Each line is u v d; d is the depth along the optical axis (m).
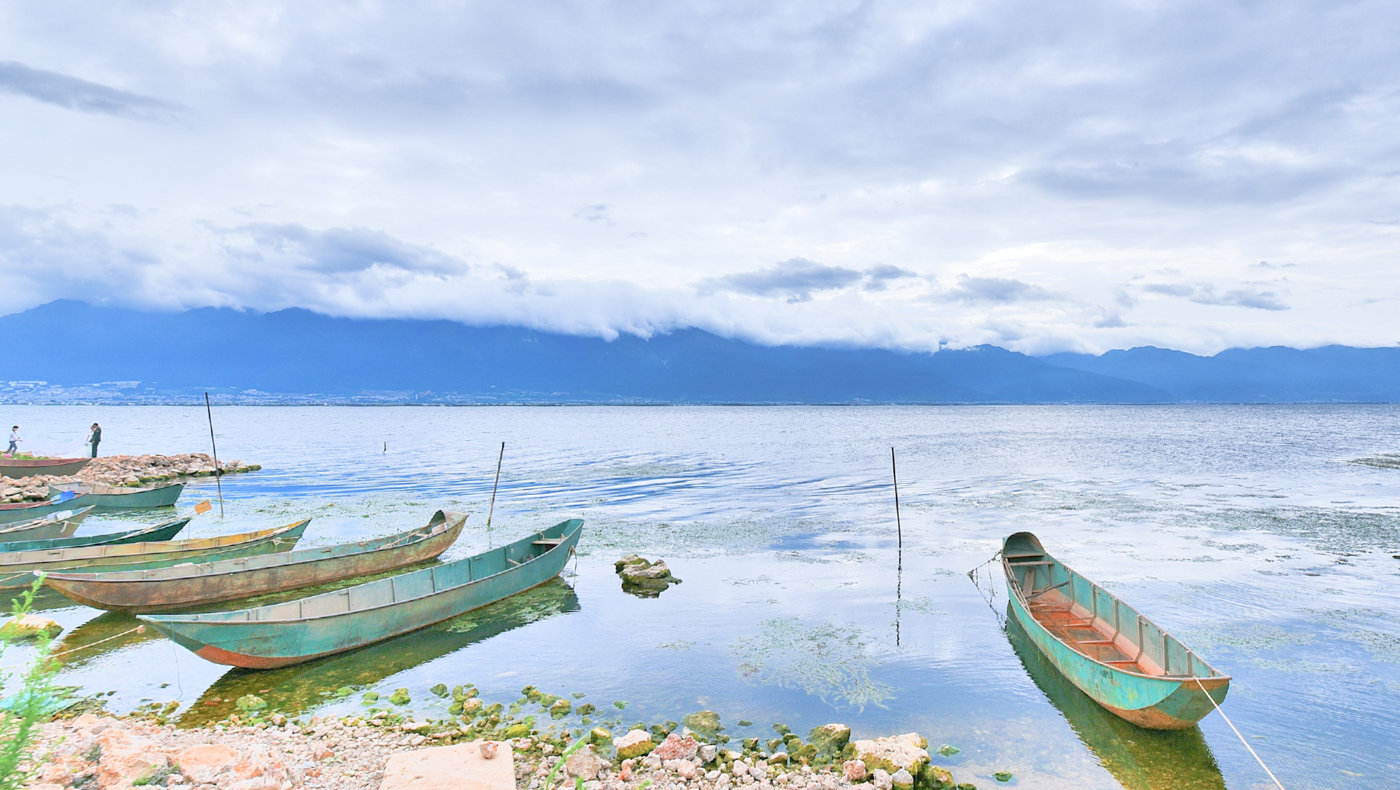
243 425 165.50
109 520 39.66
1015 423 186.88
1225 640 19.98
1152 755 14.04
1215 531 35.12
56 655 18.92
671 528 36.53
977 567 28.47
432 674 18.00
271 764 11.20
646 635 20.80
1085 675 16.17
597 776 12.46
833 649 19.64
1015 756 14.03
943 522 38.16
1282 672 17.91
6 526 30.88
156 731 13.99
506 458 79.44
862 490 51.28
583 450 92.00
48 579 19.88
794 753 13.69
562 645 19.97
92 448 59.09
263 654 17.42
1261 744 14.52
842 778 12.72
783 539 33.91
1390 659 18.62
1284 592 24.41
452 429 155.38
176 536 35.34
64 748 11.00
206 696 16.55
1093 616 19.94
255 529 36.94
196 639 16.23
